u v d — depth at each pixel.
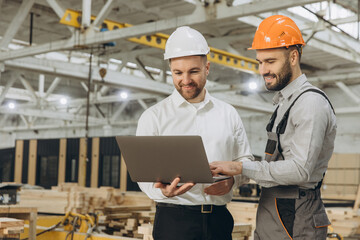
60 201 8.71
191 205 2.70
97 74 15.02
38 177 21.67
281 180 2.32
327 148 2.43
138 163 2.40
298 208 2.39
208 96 2.88
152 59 18.80
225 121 2.88
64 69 14.34
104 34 10.12
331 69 20.61
